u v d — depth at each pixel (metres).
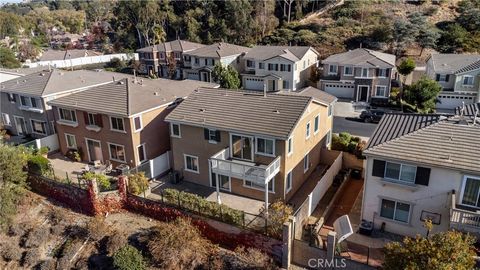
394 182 19.83
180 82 38.69
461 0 81.88
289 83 55.72
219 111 26.42
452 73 46.94
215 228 21.19
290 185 25.30
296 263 19.00
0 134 36.81
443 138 19.52
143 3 96.12
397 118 23.06
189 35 91.94
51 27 142.50
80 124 31.52
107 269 20.72
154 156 31.39
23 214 26.02
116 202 24.83
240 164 22.77
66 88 36.81
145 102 30.36
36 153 31.47
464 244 14.27
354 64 50.53
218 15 95.12
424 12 79.06
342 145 31.97
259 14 90.50
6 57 73.31
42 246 23.53
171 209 22.78
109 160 31.08
